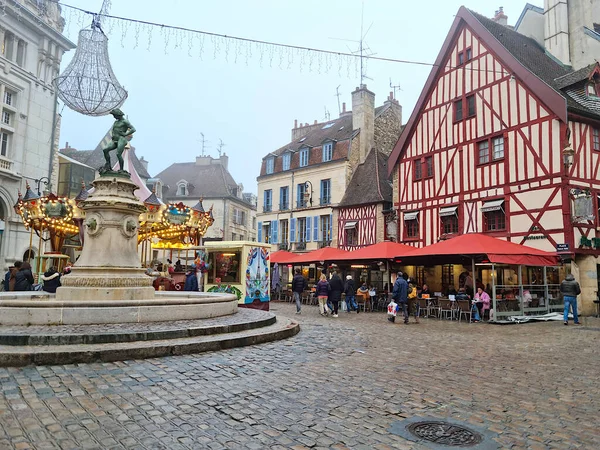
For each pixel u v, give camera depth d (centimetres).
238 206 4216
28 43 1928
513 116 1658
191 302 770
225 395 415
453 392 455
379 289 2145
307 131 3331
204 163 4322
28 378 441
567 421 375
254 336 691
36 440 296
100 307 663
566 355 696
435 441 321
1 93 1795
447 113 1953
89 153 3397
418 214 2067
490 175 1738
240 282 1406
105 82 820
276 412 374
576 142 1520
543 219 1528
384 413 380
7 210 1828
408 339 845
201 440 308
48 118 2027
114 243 820
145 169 3731
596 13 2059
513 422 368
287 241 2969
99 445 293
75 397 389
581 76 1609
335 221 2619
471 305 1309
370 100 2791
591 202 1393
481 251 1256
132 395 401
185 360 550
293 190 2945
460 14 1903
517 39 1953
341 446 306
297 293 1456
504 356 680
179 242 1895
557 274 1495
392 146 2977
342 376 509
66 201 1330
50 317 641
